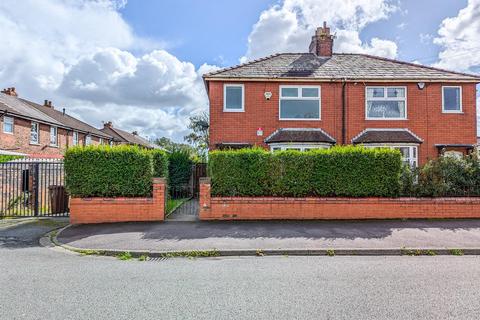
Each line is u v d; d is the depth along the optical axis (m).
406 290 4.48
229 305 3.99
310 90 15.48
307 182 9.53
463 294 4.33
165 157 11.85
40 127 23.69
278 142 14.24
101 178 9.30
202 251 6.49
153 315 3.71
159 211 9.32
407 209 9.45
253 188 9.54
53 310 3.85
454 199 9.49
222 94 15.20
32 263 5.90
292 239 7.27
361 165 9.55
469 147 14.88
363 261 6.02
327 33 17.91
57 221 9.65
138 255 6.44
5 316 3.69
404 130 15.20
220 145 14.98
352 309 3.87
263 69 15.85
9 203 12.04
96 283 4.80
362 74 15.58
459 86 15.41
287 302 4.07
